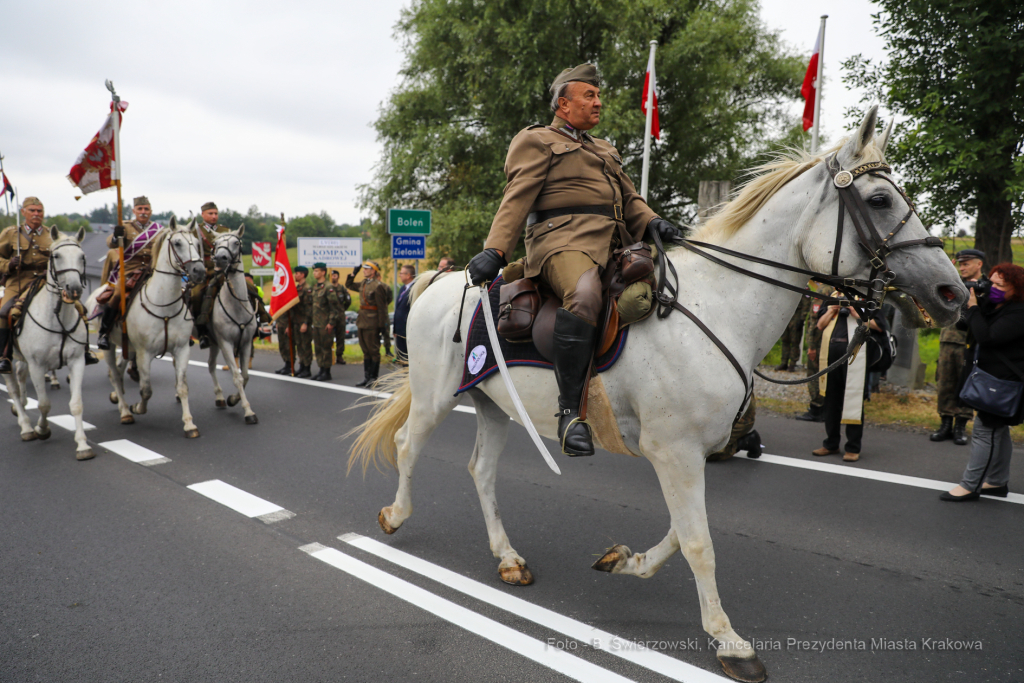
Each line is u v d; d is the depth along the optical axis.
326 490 5.15
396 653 2.95
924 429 6.78
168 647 3.02
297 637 3.09
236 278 7.73
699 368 2.73
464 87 18.02
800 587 3.53
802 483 5.18
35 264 6.89
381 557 3.94
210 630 3.16
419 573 3.72
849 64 10.50
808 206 2.73
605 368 2.89
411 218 11.93
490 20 16.67
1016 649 2.94
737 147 18.64
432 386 3.78
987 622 3.17
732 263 2.86
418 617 3.25
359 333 9.92
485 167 18.61
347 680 2.76
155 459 6.03
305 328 10.60
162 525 4.46
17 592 3.56
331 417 7.74
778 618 3.22
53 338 6.32
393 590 3.53
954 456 5.86
